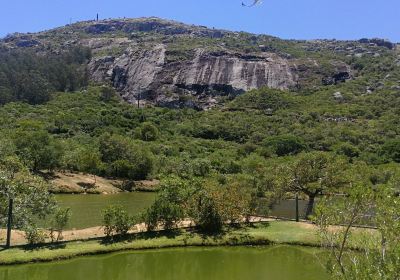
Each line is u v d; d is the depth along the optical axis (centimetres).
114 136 8588
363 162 7562
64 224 3142
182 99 15575
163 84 16462
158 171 8300
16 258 2752
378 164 8075
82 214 4478
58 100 14812
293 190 4250
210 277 2639
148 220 3441
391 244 1196
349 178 4106
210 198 3575
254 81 16125
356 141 9888
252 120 12650
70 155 7838
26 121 10069
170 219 3497
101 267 2767
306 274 2702
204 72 16488
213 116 13462
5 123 10494
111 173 7938
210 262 2961
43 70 16575
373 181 5662
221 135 11894
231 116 13300
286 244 3419
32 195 3167
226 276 2661
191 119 13488
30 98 14612
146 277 2611
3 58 17288
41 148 7062
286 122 12188
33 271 2634
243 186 4138
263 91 14612
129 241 3244
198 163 7925
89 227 3716
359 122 11506
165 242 3284
